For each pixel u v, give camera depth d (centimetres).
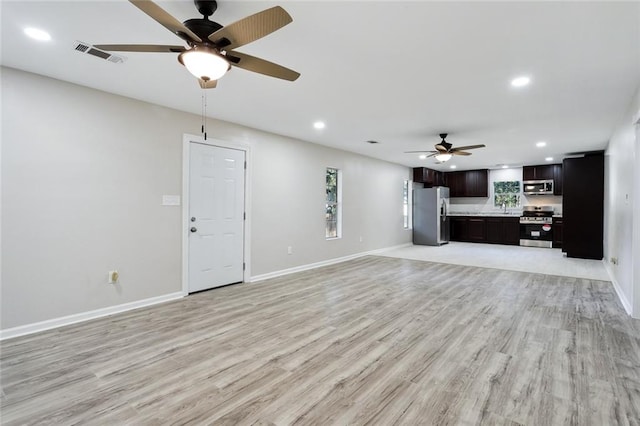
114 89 322
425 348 254
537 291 421
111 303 333
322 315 329
